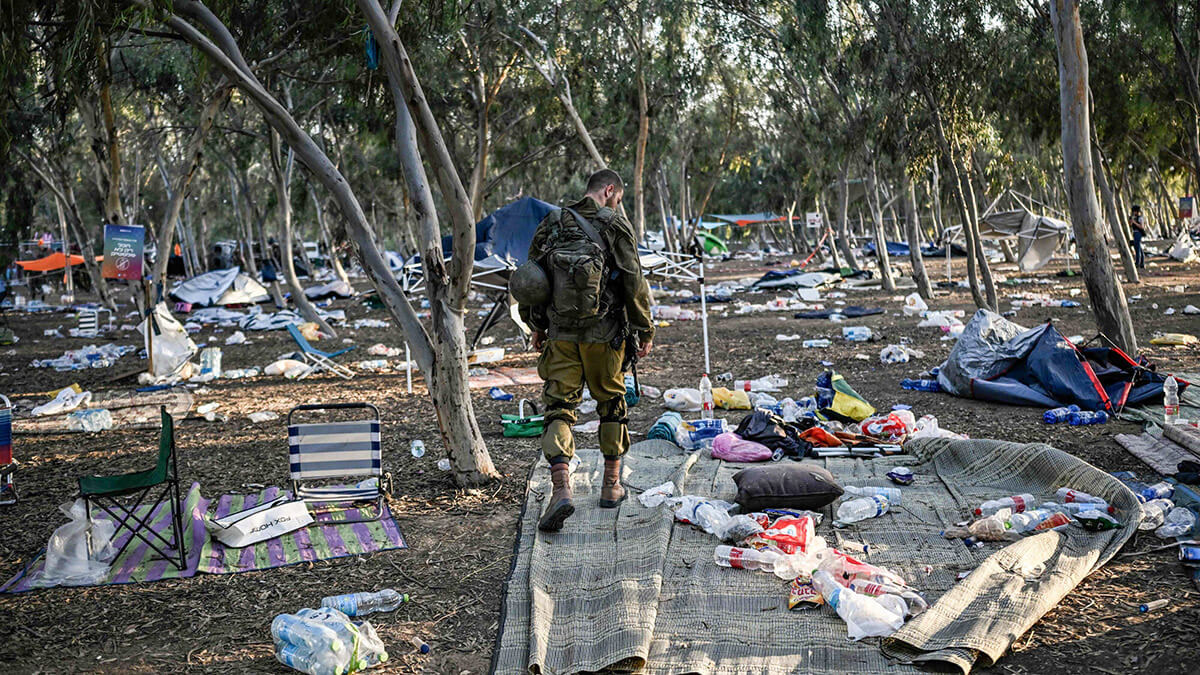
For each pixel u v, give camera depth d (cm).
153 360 1429
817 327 1828
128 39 1538
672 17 2288
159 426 1043
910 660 388
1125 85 2556
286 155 2669
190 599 500
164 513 649
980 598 434
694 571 494
